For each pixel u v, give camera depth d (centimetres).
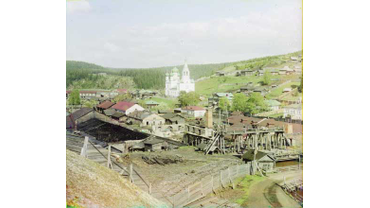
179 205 792
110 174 812
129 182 811
